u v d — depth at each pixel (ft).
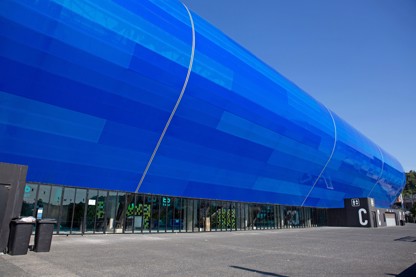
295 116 109.40
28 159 56.90
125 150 68.64
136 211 75.56
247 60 92.73
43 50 51.96
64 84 55.98
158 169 76.54
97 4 56.65
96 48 56.90
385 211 182.50
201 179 87.76
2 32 47.88
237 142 90.27
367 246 53.62
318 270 29.60
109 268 28.71
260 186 108.17
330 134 134.62
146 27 64.03
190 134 78.02
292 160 115.24
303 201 136.67
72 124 59.41
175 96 70.54
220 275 26.81
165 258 36.01
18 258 31.91
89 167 64.95
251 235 80.18
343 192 165.37
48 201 60.90
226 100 81.41
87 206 66.85
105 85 60.34
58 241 51.29
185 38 72.28
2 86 50.55
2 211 34.63
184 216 86.48
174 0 77.41
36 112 54.85
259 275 27.04
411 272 28.81
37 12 49.96
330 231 108.06
